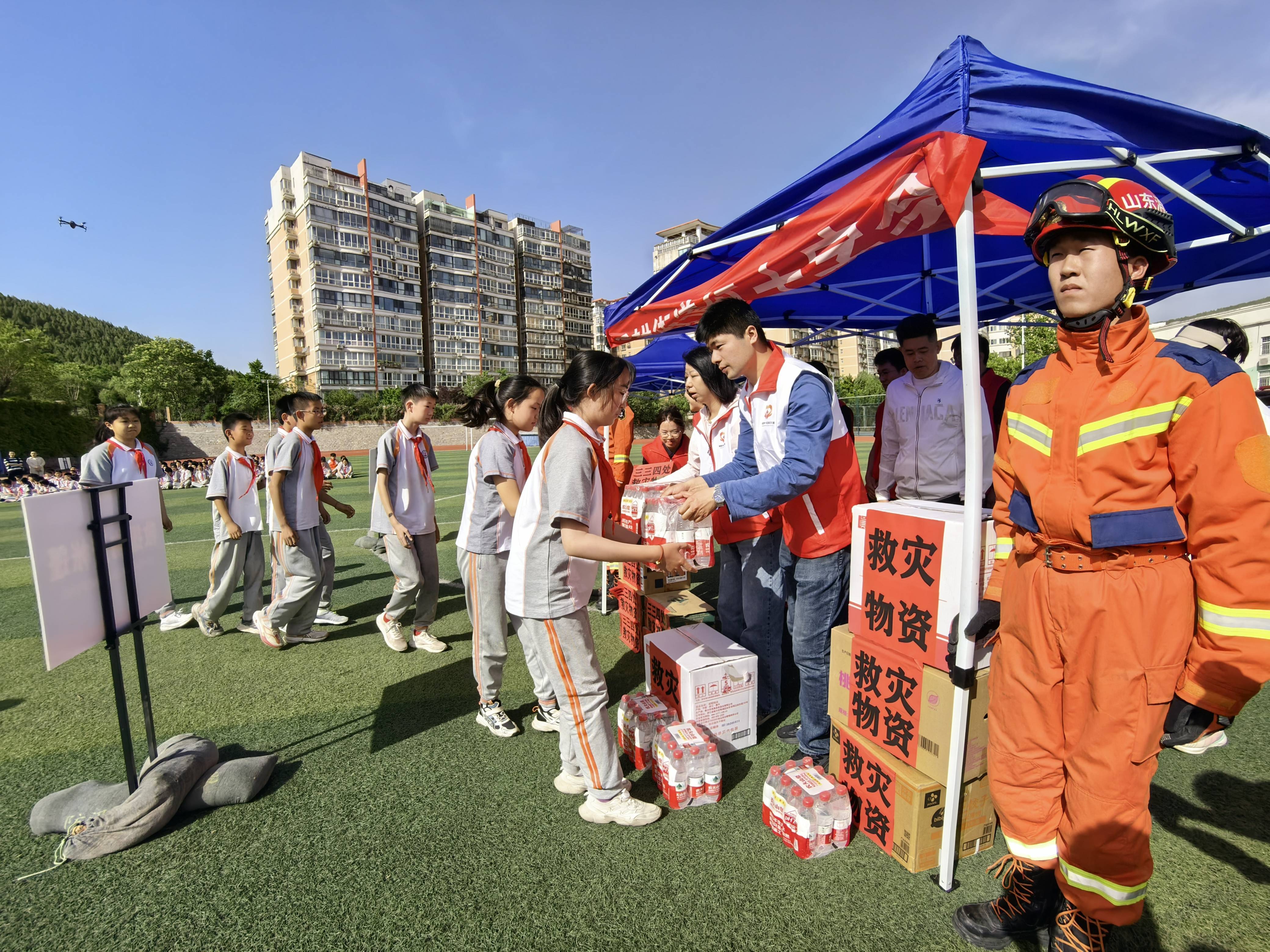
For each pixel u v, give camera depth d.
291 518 3.99
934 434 3.26
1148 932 1.65
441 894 1.85
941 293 4.79
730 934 1.67
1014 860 1.58
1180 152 1.87
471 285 92.69
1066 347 1.44
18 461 26.14
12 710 3.26
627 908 1.78
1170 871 1.88
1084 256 1.34
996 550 1.68
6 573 7.03
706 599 4.92
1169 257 1.30
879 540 2.05
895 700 2.00
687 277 3.35
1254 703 3.04
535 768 2.60
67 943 1.70
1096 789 1.35
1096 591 1.34
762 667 2.89
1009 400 1.59
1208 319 2.60
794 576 2.50
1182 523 1.29
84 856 2.03
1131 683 1.31
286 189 78.06
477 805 2.32
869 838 2.08
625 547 1.94
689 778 2.27
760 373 2.48
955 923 1.69
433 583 4.14
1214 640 1.22
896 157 1.84
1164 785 2.34
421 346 87.50
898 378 3.50
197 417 66.81
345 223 78.06
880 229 1.96
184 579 6.41
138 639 2.36
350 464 28.66
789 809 2.03
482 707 2.94
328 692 3.43
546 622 2.14
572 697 2.15
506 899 1.83
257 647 4.20
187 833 2.18
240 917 1.78
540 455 2.21
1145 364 1.31
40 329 57.66
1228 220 2.07
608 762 2.16
